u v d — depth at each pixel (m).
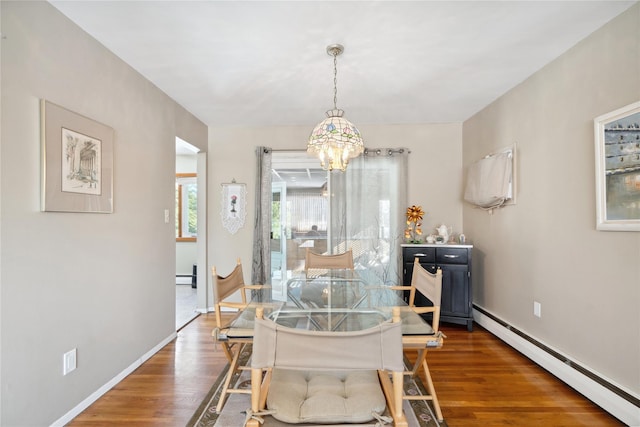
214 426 1.82
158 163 2.95
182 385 2.28
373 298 2.18
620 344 1.90
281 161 4.26
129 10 1.84
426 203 4.14
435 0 1.78
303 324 1.70
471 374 2.43
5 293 1.53
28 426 1.63
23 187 1.62
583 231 2.18
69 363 1.88
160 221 2.97
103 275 2.19
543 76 2.58
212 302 4.16
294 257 4.30
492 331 3.29
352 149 2.19
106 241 2.23
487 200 3.26
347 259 3.28
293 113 3.71
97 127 2.12
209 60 2.45
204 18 1.92
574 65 2.26
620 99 1.90
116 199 2.34
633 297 1.83
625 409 1.82
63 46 1.87
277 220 4.33
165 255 3.05
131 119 2.54
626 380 1.87
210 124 4.14
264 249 4.12
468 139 3.94
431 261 3.53
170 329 3.12
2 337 1.51
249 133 4.23
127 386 2.27
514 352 2.83
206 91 3.05
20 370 1.59
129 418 1.90
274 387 1.29
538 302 2.64
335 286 2.50
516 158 2.95
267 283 2.62
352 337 1.05
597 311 2.06
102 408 2.00
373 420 1.14
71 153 1.89
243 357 2.75
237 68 2.58
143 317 2.67
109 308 2.25
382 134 4.17
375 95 3.18
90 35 2.09
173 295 3.18
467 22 1.99
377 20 1.96
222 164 4.23
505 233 3.13
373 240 4.09
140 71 2.63
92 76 2.11
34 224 1.67
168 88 2.98
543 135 2.59
